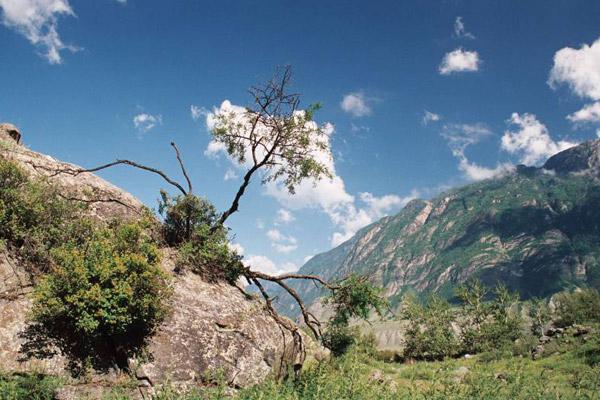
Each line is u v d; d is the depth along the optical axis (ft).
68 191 52.06
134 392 36.01
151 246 41.45
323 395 27.73
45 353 35.63
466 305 242.17
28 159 53.36
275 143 58.03
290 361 47.96
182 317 42.75
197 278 50.42
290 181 59.88
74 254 37.68
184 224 54.90
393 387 33.19
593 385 35.76
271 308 52.80
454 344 185.88
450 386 30.60
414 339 177.47
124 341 38.55
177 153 56.80
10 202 42.60
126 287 36.63
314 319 55.57
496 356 94.17
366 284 52.16
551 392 32.55
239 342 44.32
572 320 147.64
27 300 38.17
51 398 33.30
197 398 29.58
